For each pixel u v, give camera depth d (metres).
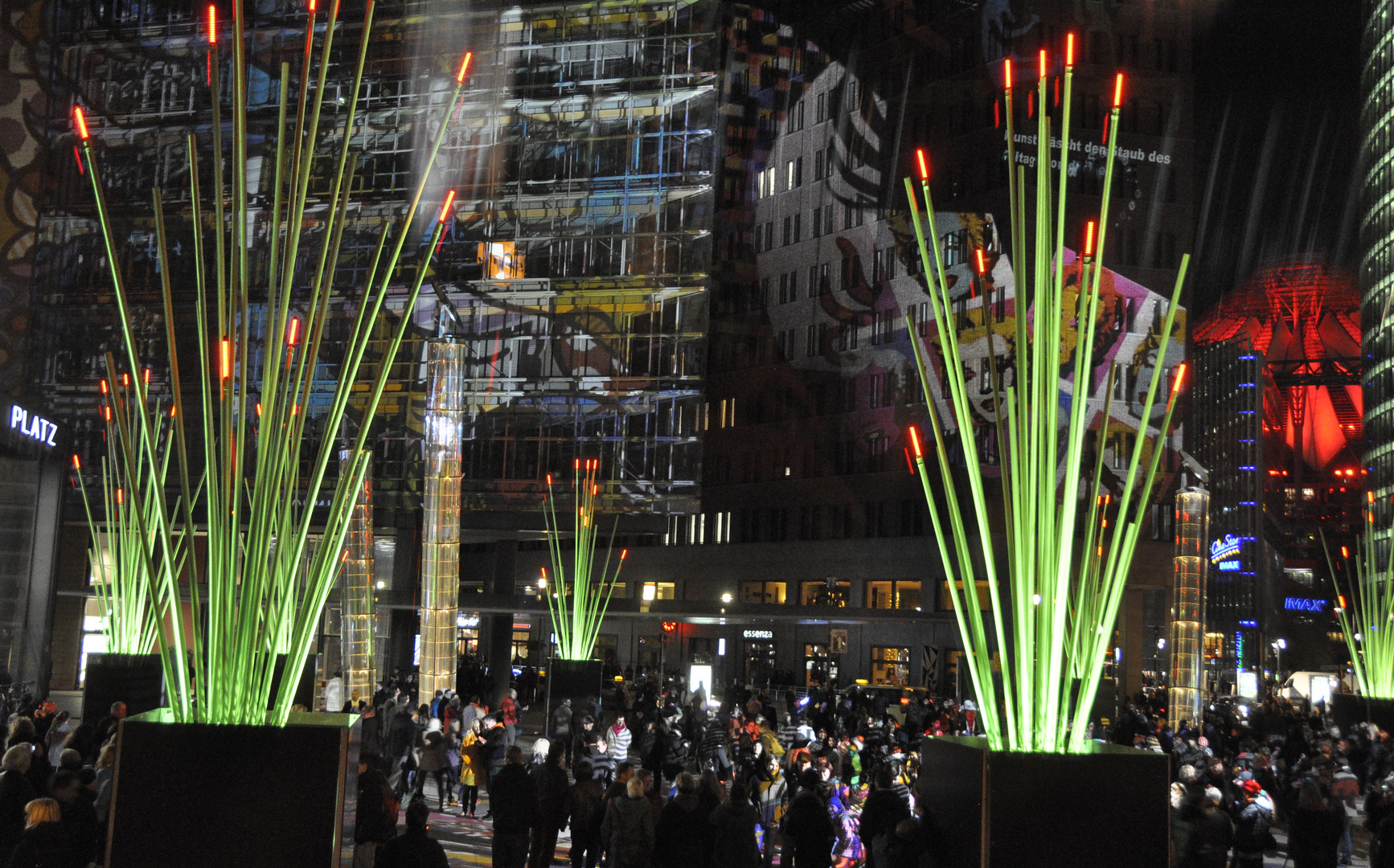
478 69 64.38
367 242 62.56
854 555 74.94
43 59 62.91
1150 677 66.44
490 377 62.62
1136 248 69.25
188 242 62.81
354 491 8.02
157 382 61.19
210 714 7.61
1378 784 19.30
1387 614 35.44
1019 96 70.56
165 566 7.59
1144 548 65.69
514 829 14.53
